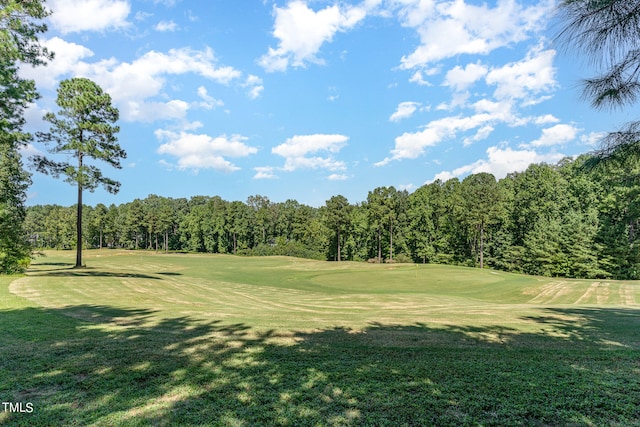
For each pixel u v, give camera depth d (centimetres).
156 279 2152
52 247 8956
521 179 5534
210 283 2442
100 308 1048
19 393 419
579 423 362
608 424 360
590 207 4291
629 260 3731
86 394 418
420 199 6500
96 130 2144
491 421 363
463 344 686
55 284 1573
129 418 363
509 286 2641
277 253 7600
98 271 2375
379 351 616
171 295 1555
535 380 475
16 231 2095
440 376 488
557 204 4841
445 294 2264
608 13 445
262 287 2452
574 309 1335
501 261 5241
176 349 601
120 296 1398
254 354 580
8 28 970
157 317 916
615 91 487
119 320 862
